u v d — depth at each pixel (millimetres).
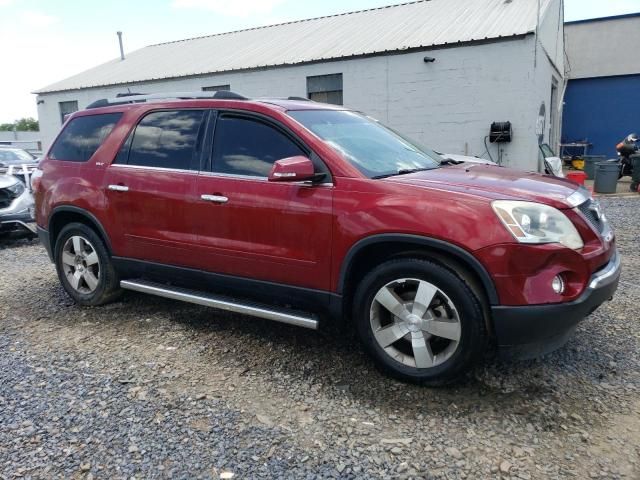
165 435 2826
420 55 13688
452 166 4145
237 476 2500
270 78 16156
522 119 12727
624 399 3146
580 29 21250
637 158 12906
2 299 5215
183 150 4145
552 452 2666
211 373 3547
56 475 2514
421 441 2768
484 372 3498
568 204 3113
